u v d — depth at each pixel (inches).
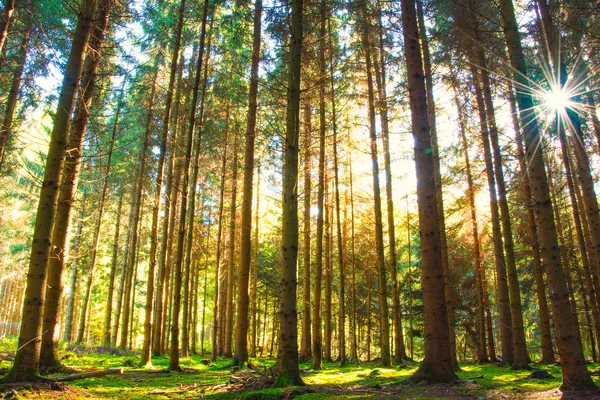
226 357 747.4
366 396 230.2
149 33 438.9
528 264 768.9
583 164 329.7
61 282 344.2
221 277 957.2
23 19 380.8
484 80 442.3
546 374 323.9
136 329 1428.4
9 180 756.0
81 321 811.4
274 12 350.6
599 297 549.6
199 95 577.3
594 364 547.2
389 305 1055.6
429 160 300.5
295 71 305.0
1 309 1598.2
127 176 777.6
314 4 352.5
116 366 423.8
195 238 868.0
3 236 1090.7
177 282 406.3
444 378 274.2
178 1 504.1
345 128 574.2
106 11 365.7
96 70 401.1
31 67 422.3
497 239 531.8
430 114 478.6
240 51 550.3
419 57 319.3
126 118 644.7
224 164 655.1
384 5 387.5
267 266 1160.8
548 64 330.0
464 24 360.8
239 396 240.2
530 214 525.3
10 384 219.1
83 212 812.0
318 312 537.6
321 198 554.6
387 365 519.8
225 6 450.0
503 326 526.3
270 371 310.0
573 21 331.0
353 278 801.6
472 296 928.3
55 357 331.6
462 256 761.6
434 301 283.3
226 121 628.1
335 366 606.2
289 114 297.3
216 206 908.0
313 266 999.6
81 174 689.6
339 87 544.4
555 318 235.5
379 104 481.4
